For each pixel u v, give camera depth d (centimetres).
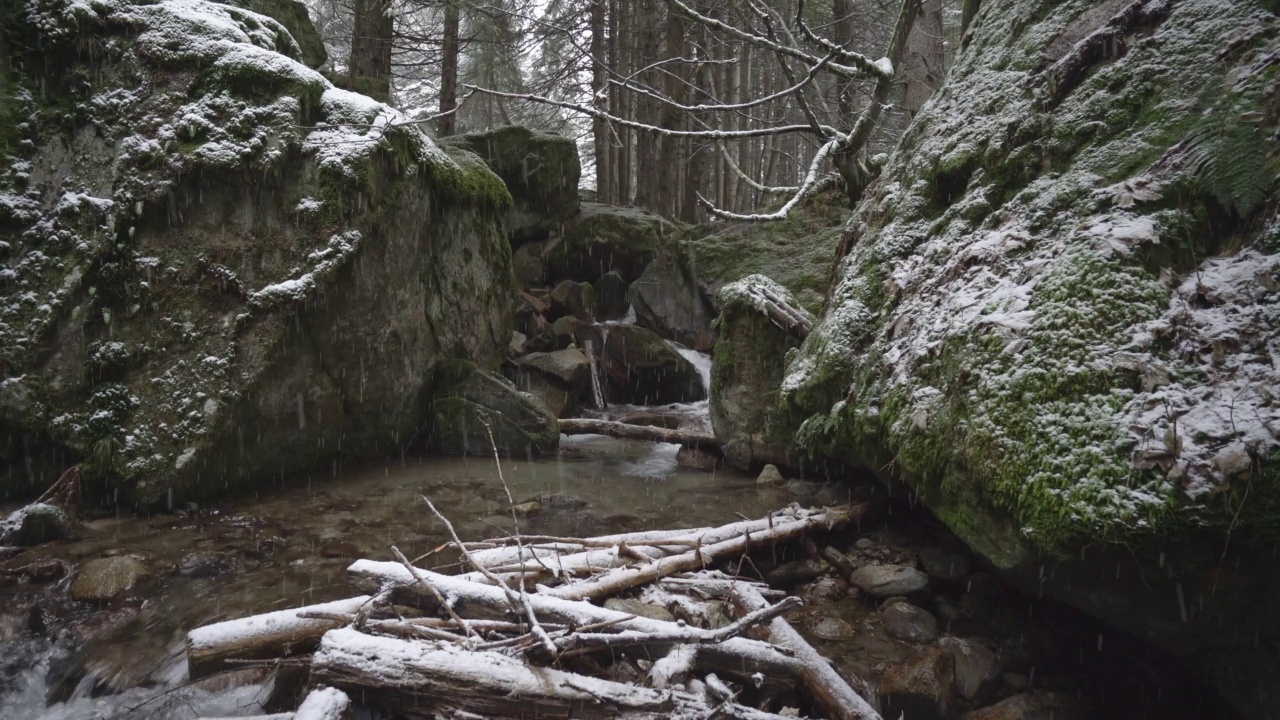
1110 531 293
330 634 321
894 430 454
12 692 360
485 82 2023
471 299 928
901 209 594
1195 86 389
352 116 725
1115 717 368
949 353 431
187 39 684
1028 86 510
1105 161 413
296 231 676
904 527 573
